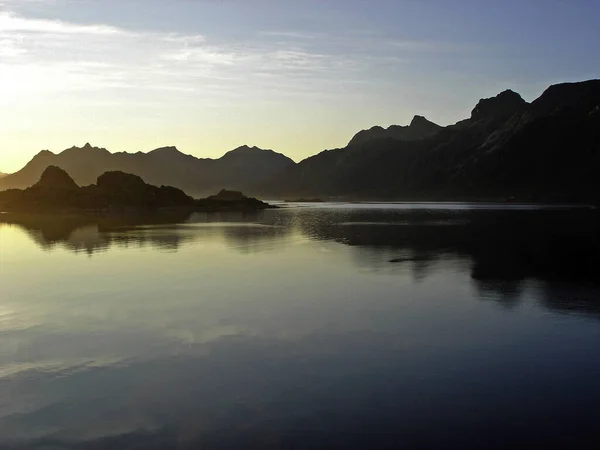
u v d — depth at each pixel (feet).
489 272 100.99
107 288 87.71
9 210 359.25
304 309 72.64
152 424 38.96
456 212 354.54
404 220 265.34
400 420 38.99
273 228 214.69
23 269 107.65
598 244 147.64
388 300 77.92
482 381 46.19
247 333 61.36
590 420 38.81
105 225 233.55
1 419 40.14
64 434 37.73
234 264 113.60
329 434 37.04
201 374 48.39
